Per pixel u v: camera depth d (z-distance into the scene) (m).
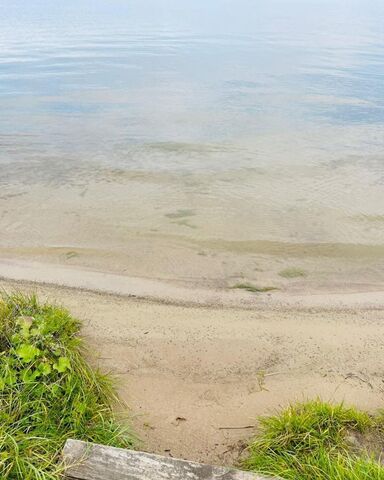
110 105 13.38
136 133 10.90
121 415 3.26
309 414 3.04
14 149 9.78
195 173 8.58
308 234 6.49
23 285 5.17
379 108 13.02
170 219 6.86
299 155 9.55
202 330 4.41
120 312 4.67
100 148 9.90
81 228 6.57
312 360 4.00
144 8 56.22
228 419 3.31
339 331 4.45
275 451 2.85
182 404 3.45
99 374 3.41
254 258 5.89
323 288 5.29
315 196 7.66
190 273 5.54
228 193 7.75
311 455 2.77
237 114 12.51
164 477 2.46
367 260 5.90
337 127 11.42
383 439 2.99
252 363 3.95
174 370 3.83
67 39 27.84
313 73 17.77
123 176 8.43
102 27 34.94
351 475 2.50
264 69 18.64
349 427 3.04
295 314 4.76
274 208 7.23
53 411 2.91
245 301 5.00
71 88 15.36
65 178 8.31
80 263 5.71
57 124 11.59
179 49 23.83
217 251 6.04
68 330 3.84
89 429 2.89
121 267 5.65
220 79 16.81
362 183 8.19
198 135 10.77
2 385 2.91
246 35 30.19
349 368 3.89
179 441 3.10
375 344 4.24
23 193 7.64
